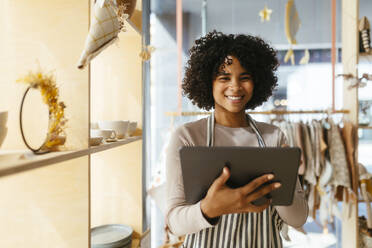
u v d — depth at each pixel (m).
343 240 2.16
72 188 0.84
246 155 0.69
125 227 1.29
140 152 1.42
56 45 0.84
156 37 2.74
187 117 2.49
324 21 2.62
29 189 0.84
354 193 2.00
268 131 1.09
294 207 0.95
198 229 0.81
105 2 0.77
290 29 2.40
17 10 0.85
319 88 2.61
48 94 0.72
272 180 0.73
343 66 2.21
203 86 1.14
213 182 0.76
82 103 0.84
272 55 1.18
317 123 2.09
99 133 0.99
